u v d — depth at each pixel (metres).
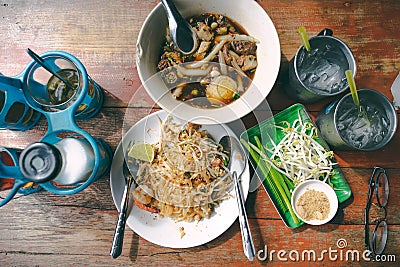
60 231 0.60
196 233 0.59
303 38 0.53
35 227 0.60
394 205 0.61
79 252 0.60
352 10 0.62
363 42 0.62
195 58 0.57
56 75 0.51
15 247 0.60
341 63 0.56
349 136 0.58
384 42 0.62
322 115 0.59
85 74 0.50
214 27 0.57
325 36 0.54
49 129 0.50
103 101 0.61
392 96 0.62
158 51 0.57
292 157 0.61
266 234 0.61
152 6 0.62
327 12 0.62
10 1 0.62
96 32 0.62
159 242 0.58
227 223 0.59
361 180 0.61
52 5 0.62
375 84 0.62
